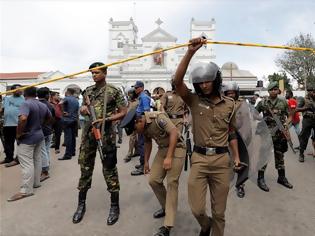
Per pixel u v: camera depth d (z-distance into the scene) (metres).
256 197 4.33
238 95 3.94
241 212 3.81
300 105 6.52
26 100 4.40
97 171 5.89
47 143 5.95
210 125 2.61
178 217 3.67
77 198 4.36
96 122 3.46
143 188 4.79
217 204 2.68
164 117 3.20
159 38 45.03
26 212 3.87
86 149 3.63
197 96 2.71
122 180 5.25
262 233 3.26
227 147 2.70
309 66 35.12
